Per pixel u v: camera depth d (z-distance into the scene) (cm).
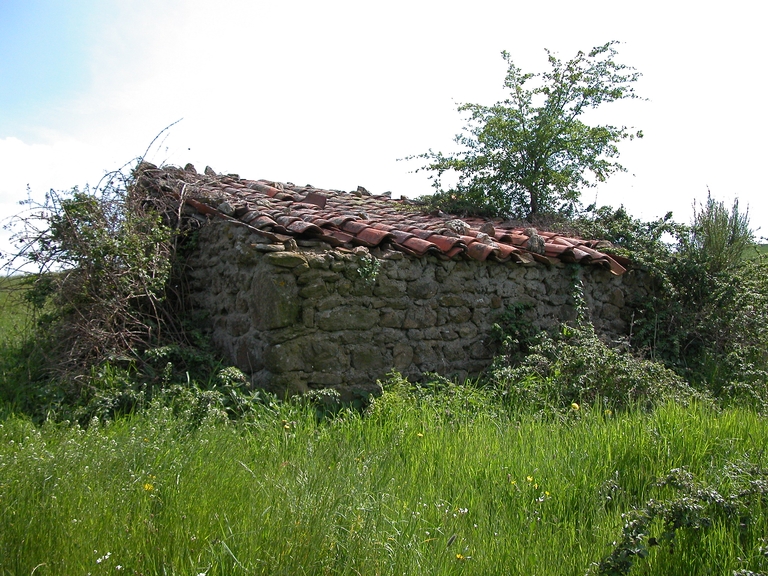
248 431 549
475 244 763
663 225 1029
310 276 652
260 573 313
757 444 504
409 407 618
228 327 744
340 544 331
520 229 941
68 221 727
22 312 880
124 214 772
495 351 786
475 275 772
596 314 873
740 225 1018
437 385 702
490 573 339
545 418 616
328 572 316
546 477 451
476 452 497
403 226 810
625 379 659
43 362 700
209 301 808
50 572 311
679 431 508
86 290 703
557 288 840
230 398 612
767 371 838
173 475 410
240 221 730
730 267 1004
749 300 922
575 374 681
